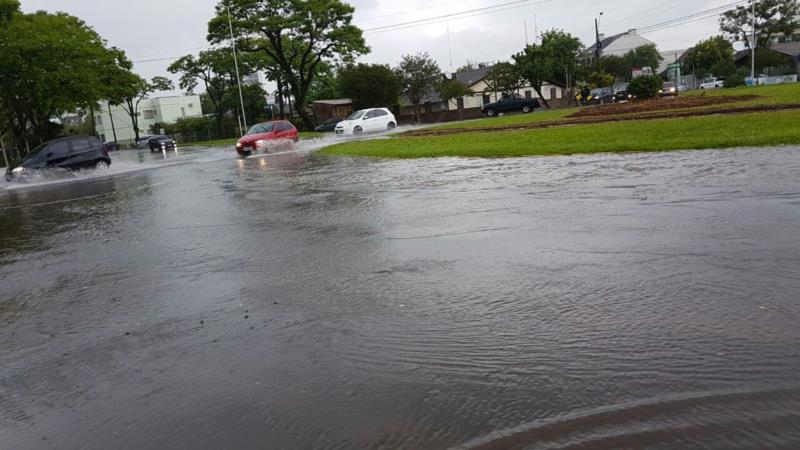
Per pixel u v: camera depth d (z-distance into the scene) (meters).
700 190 8.00
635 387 2.95
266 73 64.00
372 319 4.23
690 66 90.19
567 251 5.59
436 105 75.81
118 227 9.70
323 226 8.02
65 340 4.43
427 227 7.32
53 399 3.46
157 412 3.16
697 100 31.27
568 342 3.55
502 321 3.97
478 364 3.37
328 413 2.97
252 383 3.38
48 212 12.80
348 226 7.87
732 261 4.80
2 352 4.32
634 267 4.88
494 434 2.66
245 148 27.95
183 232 8.57
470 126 32.31
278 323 4.32
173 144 45.41
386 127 39.69
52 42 32.34
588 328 3.72
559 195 8.71
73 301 5.47
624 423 2.65
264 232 7.98
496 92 71.88
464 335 3.79
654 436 2.54
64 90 34.34
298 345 3.87
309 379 3.37
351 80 62.31
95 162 24.14
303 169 17.12
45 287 6.11
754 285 4.19
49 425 3.16
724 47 84.56
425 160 16.28
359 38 54.75
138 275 6.21
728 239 5.47
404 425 2.80
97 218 11.08
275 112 79.94
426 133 29.92
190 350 3.96
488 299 4.43
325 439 2.74
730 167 9.72
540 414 2.79
